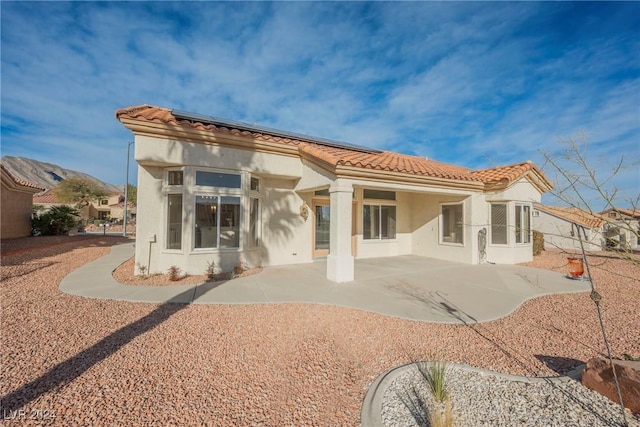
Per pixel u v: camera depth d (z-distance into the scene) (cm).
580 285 964
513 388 372
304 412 326
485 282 991
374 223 1572
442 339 530
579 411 326
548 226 2577
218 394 355
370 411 322
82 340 491
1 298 699
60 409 317
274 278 980
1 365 403
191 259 975
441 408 330
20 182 2102
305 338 523
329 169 966
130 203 6156
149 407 326
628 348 495
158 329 546
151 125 884
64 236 2436
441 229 1505
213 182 1016
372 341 518
